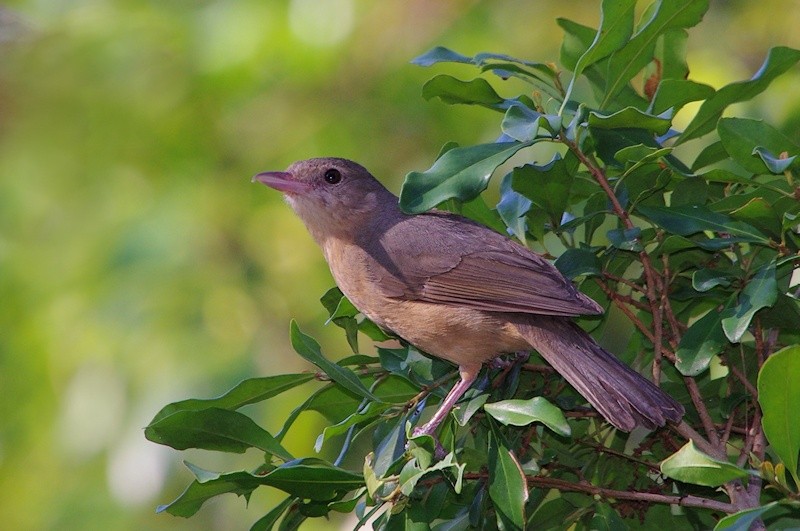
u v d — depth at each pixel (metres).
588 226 8.89
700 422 8.80
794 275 9.60
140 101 15.72
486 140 14.85
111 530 13.79
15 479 14.20
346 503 7.81
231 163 15.48
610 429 9.05
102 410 13.28
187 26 15.47
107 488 13.90
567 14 15.18
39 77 15.92
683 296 8.66
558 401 8.88
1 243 15.16
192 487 7.64
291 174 11.21
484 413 8.66
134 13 15.75
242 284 14.28
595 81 9.39
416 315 9.85
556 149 13.52
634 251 8.11
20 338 14.23
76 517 13.84
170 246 14.13
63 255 14.70
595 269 8.48
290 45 14.85
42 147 15.80
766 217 7.90
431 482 7.83
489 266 9.59
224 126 15.60
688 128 8.97
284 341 14.18
